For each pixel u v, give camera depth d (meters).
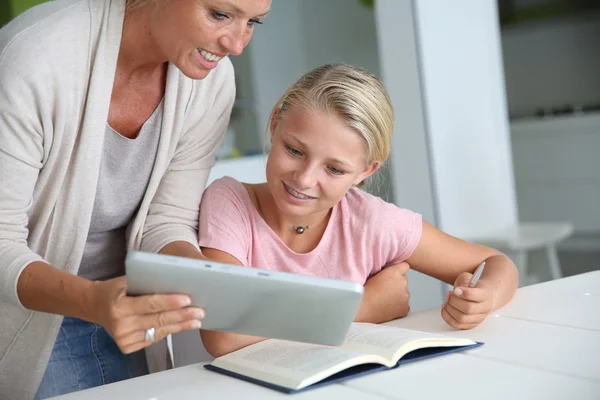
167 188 1.35
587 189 4.68
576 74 5.41
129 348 0.94
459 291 1.19
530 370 0.97
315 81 1.22
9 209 1.11
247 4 1.06
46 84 1.11
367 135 1.20
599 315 1.20
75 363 1.36
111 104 1.24
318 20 5.53
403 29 2.90
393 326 1.24
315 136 1.18
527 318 1.23
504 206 3.34
